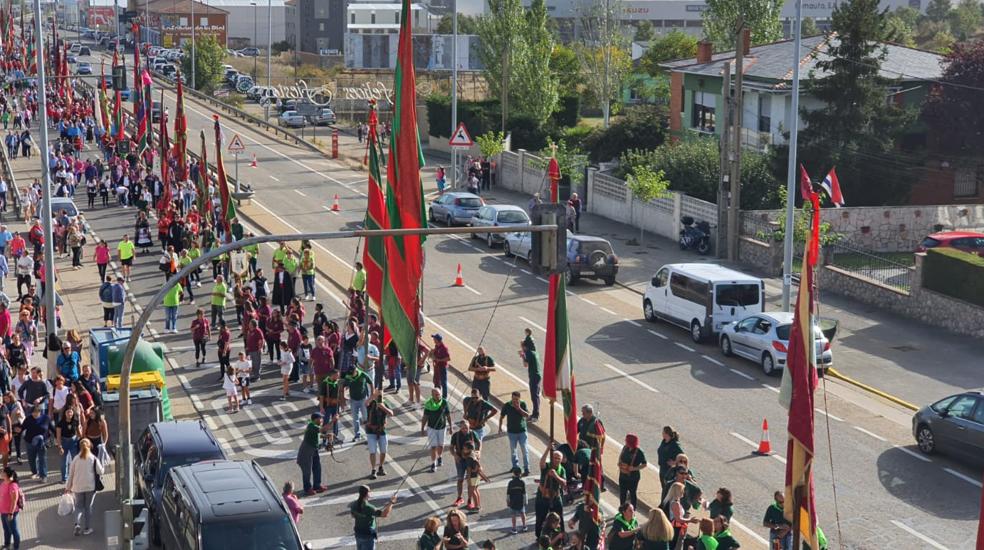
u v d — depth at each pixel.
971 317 38.09
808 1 154.38
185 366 34.44
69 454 25.45
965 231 49.00
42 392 27.47
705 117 67.88
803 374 19.11
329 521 23.23
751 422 29.61
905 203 54.94
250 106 109.38
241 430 28.89
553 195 22.30
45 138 32.06
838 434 29.12
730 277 37.06
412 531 22.86
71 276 45.72
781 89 58.78
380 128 83.06
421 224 26.25
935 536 22.95
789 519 19.39
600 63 91.38
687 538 20.66
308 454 24.44
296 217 57.00
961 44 60.28
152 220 56.12
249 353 32.84
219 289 37.97
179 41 170.62
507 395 31.47
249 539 18.48
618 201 57.28
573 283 45.31
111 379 26.62
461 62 120.94
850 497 24.97
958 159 58.62
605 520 23.39
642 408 30.66
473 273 46.75
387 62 121.75
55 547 22.22
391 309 26.55
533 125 79.81
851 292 42.88
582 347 36.78
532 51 81.25
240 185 60.91
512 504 22.55
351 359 32.00
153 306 16.92
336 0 169.25
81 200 61.09
